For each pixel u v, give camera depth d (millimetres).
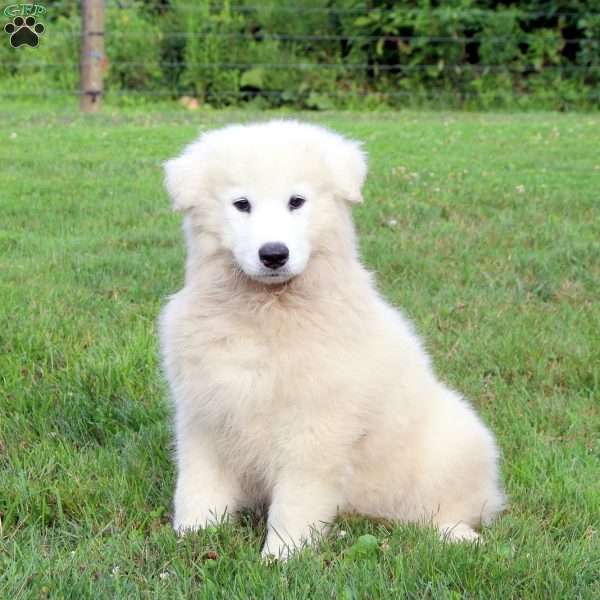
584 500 4566
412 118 17109
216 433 4176
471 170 11836
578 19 19219
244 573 3752
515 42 19234
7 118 15531
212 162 4176
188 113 16969
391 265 8148
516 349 6473
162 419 5355
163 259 8094
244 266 3979
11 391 5621
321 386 3959
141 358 6035
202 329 4094
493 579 3752
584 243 8656
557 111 18938
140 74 19219
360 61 19391
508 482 4832
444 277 7977
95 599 3570
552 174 11586
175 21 19469
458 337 6711
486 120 16828
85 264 7930
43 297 7105
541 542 4094
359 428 4062
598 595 3691
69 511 4414
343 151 4309
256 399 3988
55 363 6109
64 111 16766
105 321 6734
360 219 9461
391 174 11422
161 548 4004
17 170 11438
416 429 4344
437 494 4418
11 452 4930
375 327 4227
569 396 5965
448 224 9344
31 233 8898
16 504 4371
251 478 4301
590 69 19203
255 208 4062
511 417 5574
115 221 9469
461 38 19141
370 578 3684
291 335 4016
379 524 4371
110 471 4754
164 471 4805
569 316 7145
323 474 4043
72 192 10461
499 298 7484
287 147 4109
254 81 18859
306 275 4102
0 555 3947
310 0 19156
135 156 12391
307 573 3742
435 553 3912
